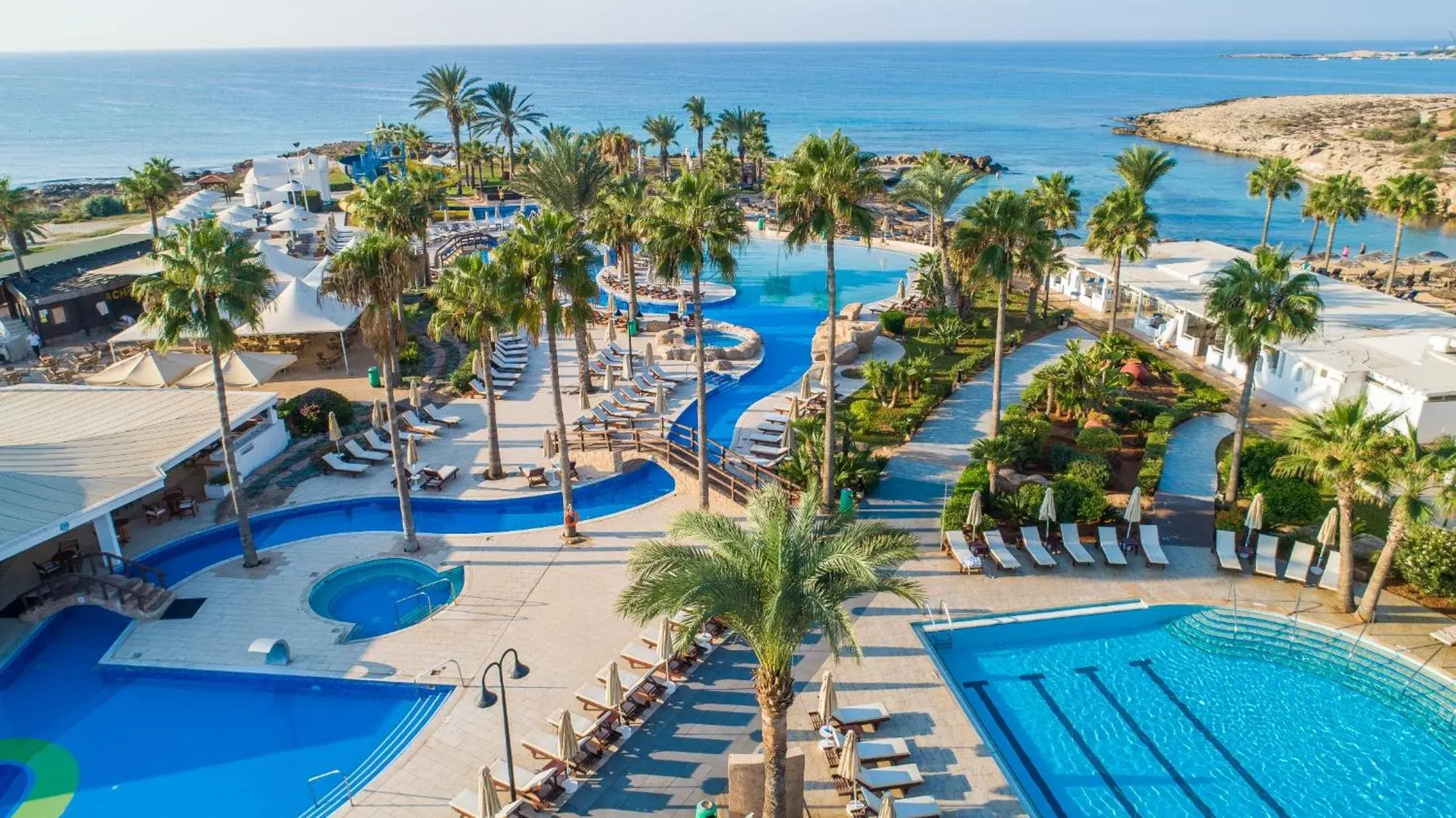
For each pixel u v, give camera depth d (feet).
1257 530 101.81
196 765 70.74
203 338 89.71
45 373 153.38
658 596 54.03
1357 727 75.00
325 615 90.84
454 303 105.50
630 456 123.65
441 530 108.27
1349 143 499.10
